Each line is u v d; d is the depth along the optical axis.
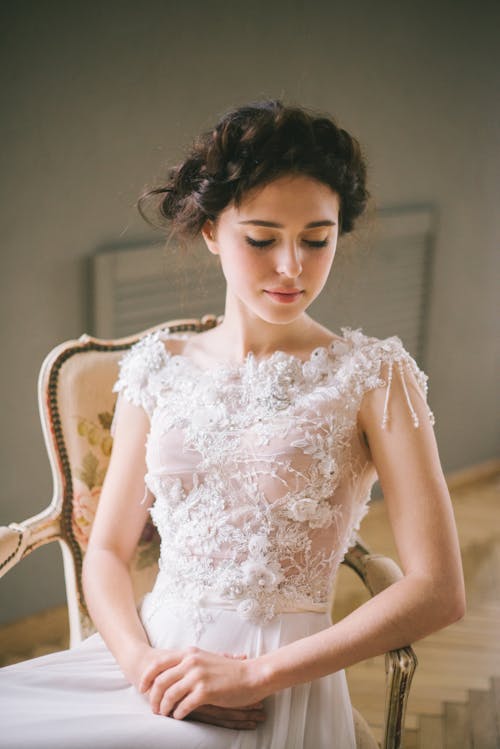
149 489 1.67
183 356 1.68
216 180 1.45
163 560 1.59
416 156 3.50
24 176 2.56
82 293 2.75
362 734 1.54
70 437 1.85
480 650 2.81
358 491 1.57
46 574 2.88
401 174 3.47
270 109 1.46
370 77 3.29
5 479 2.73
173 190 1.61
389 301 3.55
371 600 1.43
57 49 2.54
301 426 1.50
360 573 1.66
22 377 2.69
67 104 2.59
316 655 1.36
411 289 3.62
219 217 1.49
